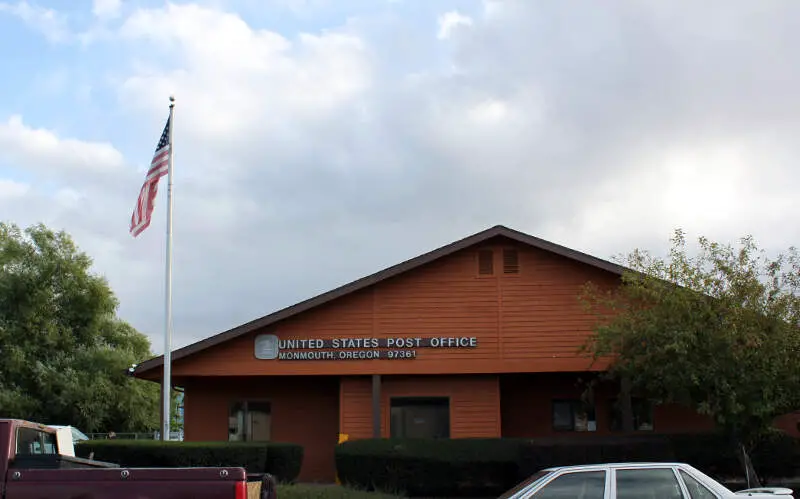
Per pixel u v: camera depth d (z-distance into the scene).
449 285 25.34
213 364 25.08
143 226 23.86
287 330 25.30
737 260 19.06
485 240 25.36
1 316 43.03
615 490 11.84
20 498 10.05
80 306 45.66
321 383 27.58
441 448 22.48
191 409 27.41
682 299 18.83
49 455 11.04
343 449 22.95
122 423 45.78
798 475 23.12
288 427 27.31
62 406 42.31
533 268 25.30
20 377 42.72
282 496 16.94
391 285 25.45
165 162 24.20
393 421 25.19
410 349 25.03
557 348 24.73
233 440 27.08
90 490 10.01
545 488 11.95
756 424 18.94
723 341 18.25
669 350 18.66
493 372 24.75
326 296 25.00
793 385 18.30
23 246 45.00
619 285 24.86
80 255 46.19
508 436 26.73
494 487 22.72
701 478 11.99
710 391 18.67
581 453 21.55
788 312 18.53
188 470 10.01
